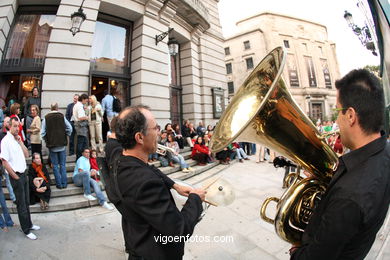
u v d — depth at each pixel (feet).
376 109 2.69
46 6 23.08
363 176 2.46
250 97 5.26
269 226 10.77
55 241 9.39
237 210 12.68
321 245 2.48
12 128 9.60
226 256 8.38
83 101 17.57
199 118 34.37
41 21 23.26
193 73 33.63
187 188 4.73
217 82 37.88
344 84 2.96
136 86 25.30
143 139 3.90
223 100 37.81
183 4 28.27
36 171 12.57
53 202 12.92
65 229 10.47
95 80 25.96
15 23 22.54
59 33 20.58
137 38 25.94
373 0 4.89
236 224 10.98
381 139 2.72
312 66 102.94
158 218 3.07
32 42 22.61
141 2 25.38
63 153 14.51
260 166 25.31
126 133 3.82
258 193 15.72
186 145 29.30
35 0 22.31
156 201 3.17
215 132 5.41
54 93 19.81
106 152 7.20
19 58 21.95
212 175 21.02
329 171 3.76
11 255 8.36
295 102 3.99
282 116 3.98
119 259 8.25
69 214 12.17
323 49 108.68
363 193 2.33
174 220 3.15
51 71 19.95
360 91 2.76
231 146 27.35
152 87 25.59
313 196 3.70
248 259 8.22
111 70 25.12
